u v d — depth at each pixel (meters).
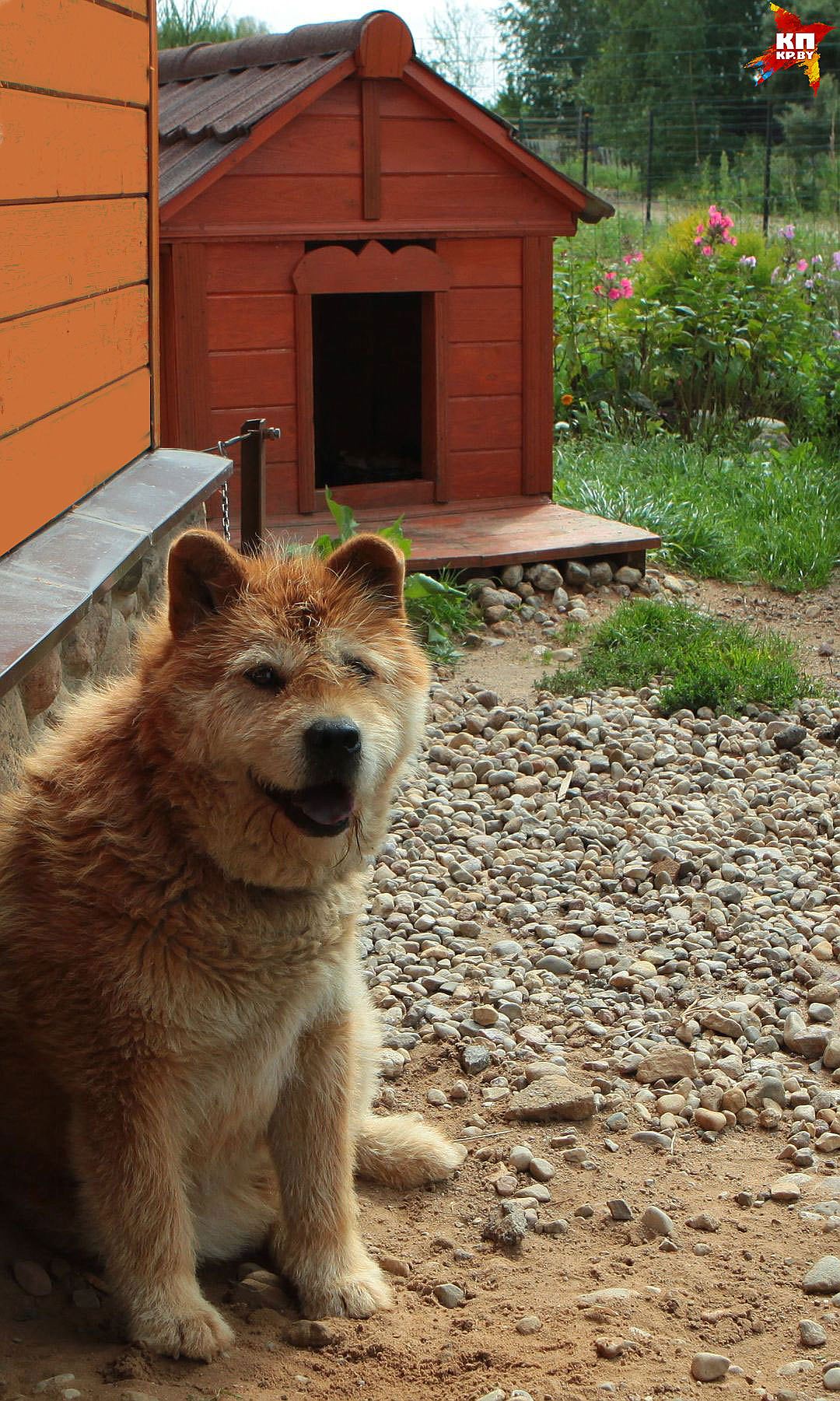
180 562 2.97
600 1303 3.05
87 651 4.54
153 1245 2.88
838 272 15.83
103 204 5.04
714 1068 4.21
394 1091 4.11
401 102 8.74
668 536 10.07
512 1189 3.63
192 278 8.38
